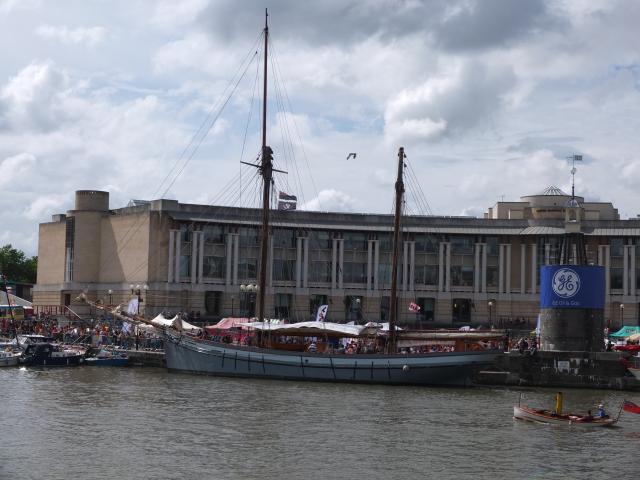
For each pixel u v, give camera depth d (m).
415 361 91.12
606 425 67.12
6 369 102.94
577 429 65.75
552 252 152.50
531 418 68.31
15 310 144.62
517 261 154.38
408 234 153.38
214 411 70.44
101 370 103.75
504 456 55.66
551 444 59.72
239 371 95.81
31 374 97.38
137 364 110.19
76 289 159.62
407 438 60.66
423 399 80.56
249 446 56.81
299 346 101.94
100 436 59.03
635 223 151.62
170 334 101.19
